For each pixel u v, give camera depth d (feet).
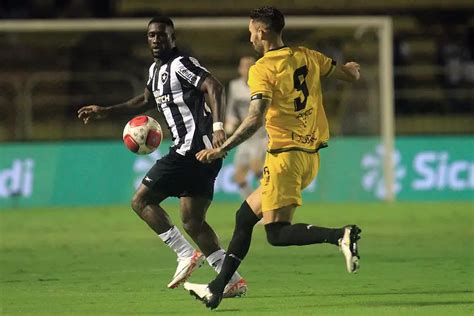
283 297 71.87
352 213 145.69
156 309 66.80
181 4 202.18
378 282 79.56
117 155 163.43
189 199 72.28
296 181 63.36
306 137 63.77
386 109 162.71
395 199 166.71
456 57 192.44
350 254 58.90
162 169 72.08
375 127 166.40
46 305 69.21
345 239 59.21
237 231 64.95
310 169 64.39
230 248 64.75
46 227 131.54
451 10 204.33
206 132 72.23
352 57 167.63
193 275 86.02
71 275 86.22
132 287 78.28
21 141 168.45
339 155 165.78
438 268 88.28
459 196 167.43
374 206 156.66
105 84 170.71
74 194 162.50
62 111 170.71
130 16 200.85
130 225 132.77
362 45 167.43
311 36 168.45
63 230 127.65
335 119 168.04
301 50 64.95
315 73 64.75
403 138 168.04
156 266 91.91
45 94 170.09
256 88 62.03
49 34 185.78
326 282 79.87
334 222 132.98
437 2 204.95
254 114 61.62
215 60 178.29
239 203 162.20
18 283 81.35
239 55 179.01
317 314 63.31
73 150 162.81
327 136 65.82
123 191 163.22
